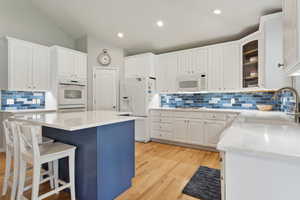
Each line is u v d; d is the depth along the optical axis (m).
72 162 1.68
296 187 0.71
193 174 2.41
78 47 4.56
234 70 3.38
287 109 2.57
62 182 1.80
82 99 4.16
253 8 2.60
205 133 3.52
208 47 3.71
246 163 0.81
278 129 1.23
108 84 4.56
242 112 2.81
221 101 3.88
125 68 4.71
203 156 3.16
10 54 3.27
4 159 2.95
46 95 4.02
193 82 3.84
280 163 0.74
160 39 4.11
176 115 3.88
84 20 3.87
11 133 1.86
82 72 4.19
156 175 2.38
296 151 0.74
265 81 2.49
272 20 2.43
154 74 4.48
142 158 3.05
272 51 2.43
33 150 1.42
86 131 1.74
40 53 3.72
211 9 2.83
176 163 2.81
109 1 3.18
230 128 1.29
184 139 3.77
